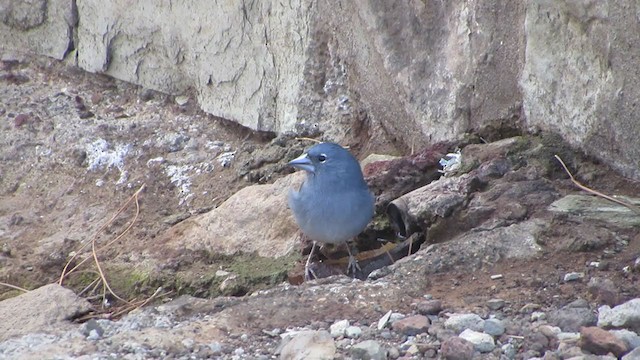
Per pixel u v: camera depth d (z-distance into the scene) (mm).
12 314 10938
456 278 9695
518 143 11742
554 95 11562
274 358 8078
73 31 17359
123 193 15211
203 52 15844
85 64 17312
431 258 9969
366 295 9359
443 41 12883
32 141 16438
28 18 17656
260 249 12695
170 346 8414
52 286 11477
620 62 10602
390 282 9633
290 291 9680
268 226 12883
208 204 14531
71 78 17578
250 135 15695
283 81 15125
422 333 8406
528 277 9492
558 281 9344
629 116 10625
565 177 11297
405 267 9930
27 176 15945
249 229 12984
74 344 8617
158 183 15234
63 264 13656
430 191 11320
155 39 16422
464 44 12531
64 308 11109
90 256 13664
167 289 12516
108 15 16766
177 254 13133
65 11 17266
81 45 17297
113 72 17047
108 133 16281
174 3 15984
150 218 14539
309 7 14602
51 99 17156
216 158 15414
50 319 10922
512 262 9852
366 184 11391
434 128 13156
